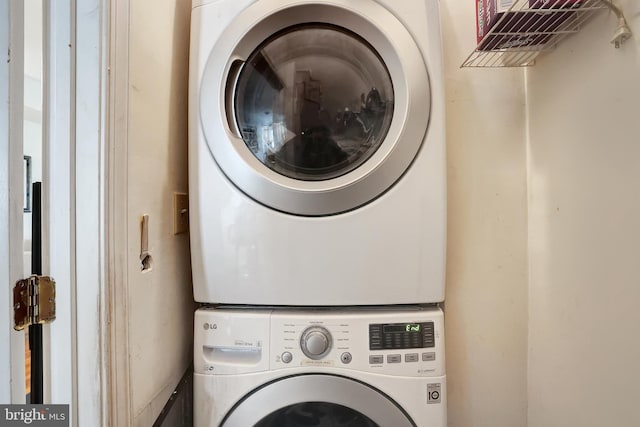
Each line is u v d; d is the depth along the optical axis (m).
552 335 0.89
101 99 0.61
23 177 0.61
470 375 1.03
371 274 0.78
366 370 0.76
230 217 0.79
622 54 0.64
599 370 0.71
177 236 0.89
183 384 0.85
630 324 0.63
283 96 0.84
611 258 0.68
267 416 0.78
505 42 0.85
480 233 1.04
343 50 0.82
